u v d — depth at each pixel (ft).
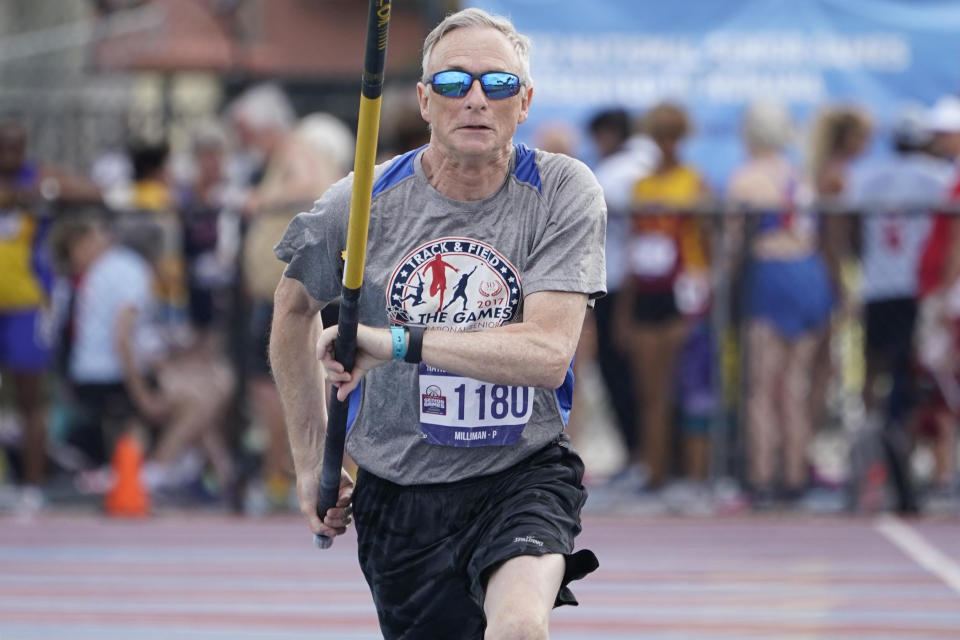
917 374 84.89
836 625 63.62
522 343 35.55
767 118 86.02
